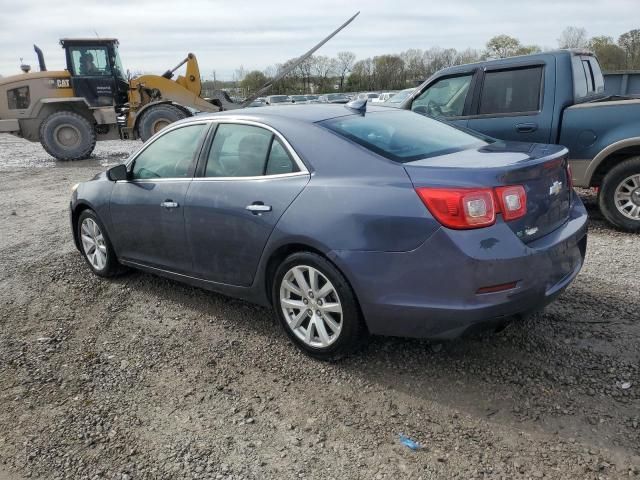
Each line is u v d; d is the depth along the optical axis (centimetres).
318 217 328
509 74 626
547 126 600
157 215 436
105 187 494
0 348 399
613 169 579
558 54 601
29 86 1565
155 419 307
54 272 550
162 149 450
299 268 346
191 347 386
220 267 399
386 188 310
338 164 336
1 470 274
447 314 295
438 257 292
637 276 459
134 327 423
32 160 1631
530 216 309
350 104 411
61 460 278
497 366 336
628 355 337
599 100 616
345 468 262
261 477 259
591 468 250
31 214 836
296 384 333
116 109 1655
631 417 281
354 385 327
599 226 619
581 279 459
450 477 251
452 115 672
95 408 320
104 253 517
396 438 280
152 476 263
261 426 296
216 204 386
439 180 297
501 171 296
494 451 265
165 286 500
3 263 586
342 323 332
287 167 357
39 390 342
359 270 313
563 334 368
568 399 300
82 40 1567
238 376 346
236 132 396
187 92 1659
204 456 275
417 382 325
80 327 429
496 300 290
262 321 419
